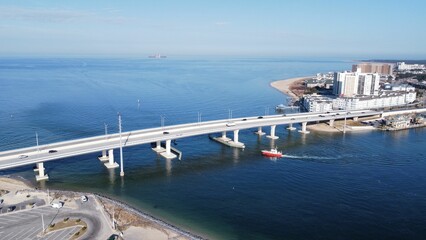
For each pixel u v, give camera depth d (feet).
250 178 653.30
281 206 537.65
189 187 609.42
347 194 581.94
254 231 465.06
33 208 492.95
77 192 556.10
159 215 504.43
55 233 428.15
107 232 434.30
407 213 518.37
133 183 623.77
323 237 453.99
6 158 625.41
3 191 551.59
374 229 474.08
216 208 529.86
